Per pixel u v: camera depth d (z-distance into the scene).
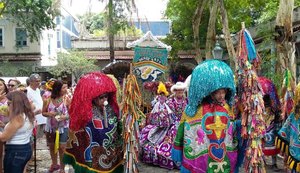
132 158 4.70
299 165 5.41
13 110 5.06
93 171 4.69
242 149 4.55
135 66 9.88
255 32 17.91
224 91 4.31
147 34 12.17
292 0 9.45
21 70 29.19
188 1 20.11
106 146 4.74
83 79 4.62
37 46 30.53
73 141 4.77
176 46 23.81
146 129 8.54
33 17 26.36
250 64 4.45
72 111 4.61
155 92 9.81
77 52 27.77
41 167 7.99
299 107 5.39
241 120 4.41
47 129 7.21
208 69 4.24
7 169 5.21
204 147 4.35
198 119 4.37
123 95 4.79
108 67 7.30
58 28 36.22
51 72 27.81
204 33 23.31
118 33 21.19
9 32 30.30
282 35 9.53
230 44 14.16
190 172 4.39
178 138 4.54
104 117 4.75
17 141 5.17
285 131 5.67
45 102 7.18
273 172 7.53
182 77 11.86
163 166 8.02
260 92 4.41
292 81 6.75
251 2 18.05
